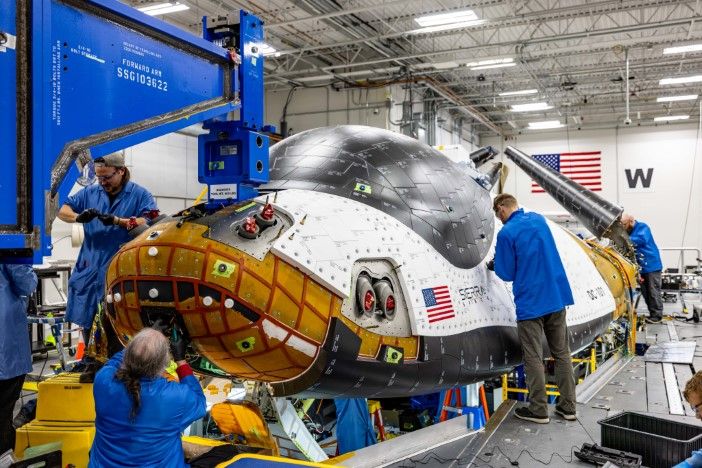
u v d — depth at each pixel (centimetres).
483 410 383
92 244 336
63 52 179
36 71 171
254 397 329
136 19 200
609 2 1115
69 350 863
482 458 313
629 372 538
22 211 171
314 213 271
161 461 243
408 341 287
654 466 297
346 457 300
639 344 688
